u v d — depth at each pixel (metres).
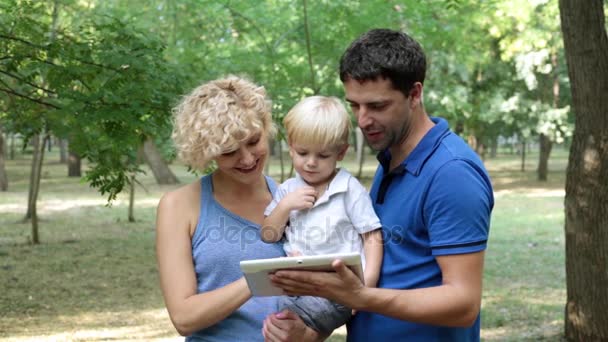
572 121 29.56
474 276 2.64
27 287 11.45
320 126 2.93
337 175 3.02
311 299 2.92
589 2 6.90
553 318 8.80
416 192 2.77
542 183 31.84
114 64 6.91
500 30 20.69
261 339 2.93
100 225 18.72
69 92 6.95
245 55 11.45
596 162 7.05
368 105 2.68
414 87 2.72
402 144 2.87
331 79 13.09
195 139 2.72
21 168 44.25
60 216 20.42
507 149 85.38
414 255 2.81
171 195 2.98
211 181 3.02
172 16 13.20
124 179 7.80
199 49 11.46
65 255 14.39
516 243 15.09
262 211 3.04
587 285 7.20
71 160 36.25
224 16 12.44
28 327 8.91
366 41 2.69
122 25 7.49
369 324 2.93
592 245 7.13
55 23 9.45
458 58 22.14
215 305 2.75
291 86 11.53
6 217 20.11
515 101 26.06
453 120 26.59
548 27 21.38
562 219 18.91
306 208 3.00
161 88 7.22
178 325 2.82
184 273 2.87
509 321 8.72
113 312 9.84
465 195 2.64
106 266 13.30
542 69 24.05
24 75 7.52
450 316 2.61
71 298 10.71
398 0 11.71
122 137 7.03
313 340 2.91
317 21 11.95
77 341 8.19
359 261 2.49
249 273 2.52
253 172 2.83
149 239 16.59
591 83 6.98
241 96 2.79
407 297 2.58
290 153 3.07
